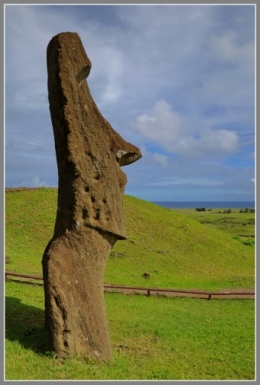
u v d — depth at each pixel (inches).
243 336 410.3
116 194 327.6
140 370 293.1
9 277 574.9
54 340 290.2
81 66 312.5
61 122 309.6
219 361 334.3
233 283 765.3
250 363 333.7
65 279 297.4
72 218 310.8
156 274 765.3
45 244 848.3
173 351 348.2
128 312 478.6
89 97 331.3
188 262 887.7
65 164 314.3
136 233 987.3
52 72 311.1
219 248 1035.3
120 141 346.6
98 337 302.8
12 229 887.1
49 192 1140.5
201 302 597.9
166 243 972.6
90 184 311.9
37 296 498.6
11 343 309.0
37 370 269.1
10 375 259.0
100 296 316.8
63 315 291.3
